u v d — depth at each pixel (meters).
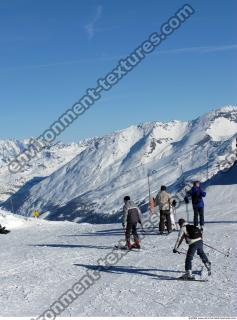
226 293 11.10
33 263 15.82
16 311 10.73
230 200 33.81
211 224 21.61
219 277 12.52
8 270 14.94
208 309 10.08
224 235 18.33
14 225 31.33
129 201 17.14
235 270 13.05
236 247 15.90
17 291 12.38
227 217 23.67
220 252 14.50
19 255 17.62
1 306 11.12
